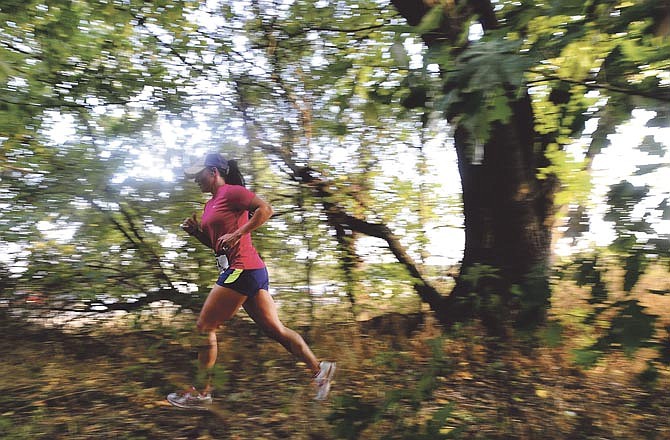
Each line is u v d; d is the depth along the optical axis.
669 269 2.90
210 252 6.36
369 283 6.69
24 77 5.77
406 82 3.13
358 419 3.44
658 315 2.90
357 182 6.83
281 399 4.64
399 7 5.26
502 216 6.04
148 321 6.30
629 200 2.88
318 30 6.32
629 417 4.18
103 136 6.24
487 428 4.03
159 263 6.36
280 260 6.66
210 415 4.42
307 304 6.59
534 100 5.20
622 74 3.07
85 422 4.28
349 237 6.78
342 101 4.32
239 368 5.39
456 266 6.76
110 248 6.27
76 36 6.27
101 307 6.31
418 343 5.84
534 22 3.23
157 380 4.93
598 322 3.10
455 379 4.78
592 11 2.99
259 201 4.46
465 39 3.12
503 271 5.78
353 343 5.90
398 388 4.19
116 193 6.04
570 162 4.25
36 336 6.10
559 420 4.12
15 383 5.05
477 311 5.55
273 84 6.61
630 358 3.06
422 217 7.03
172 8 6.41
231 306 4.47
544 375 4.82
